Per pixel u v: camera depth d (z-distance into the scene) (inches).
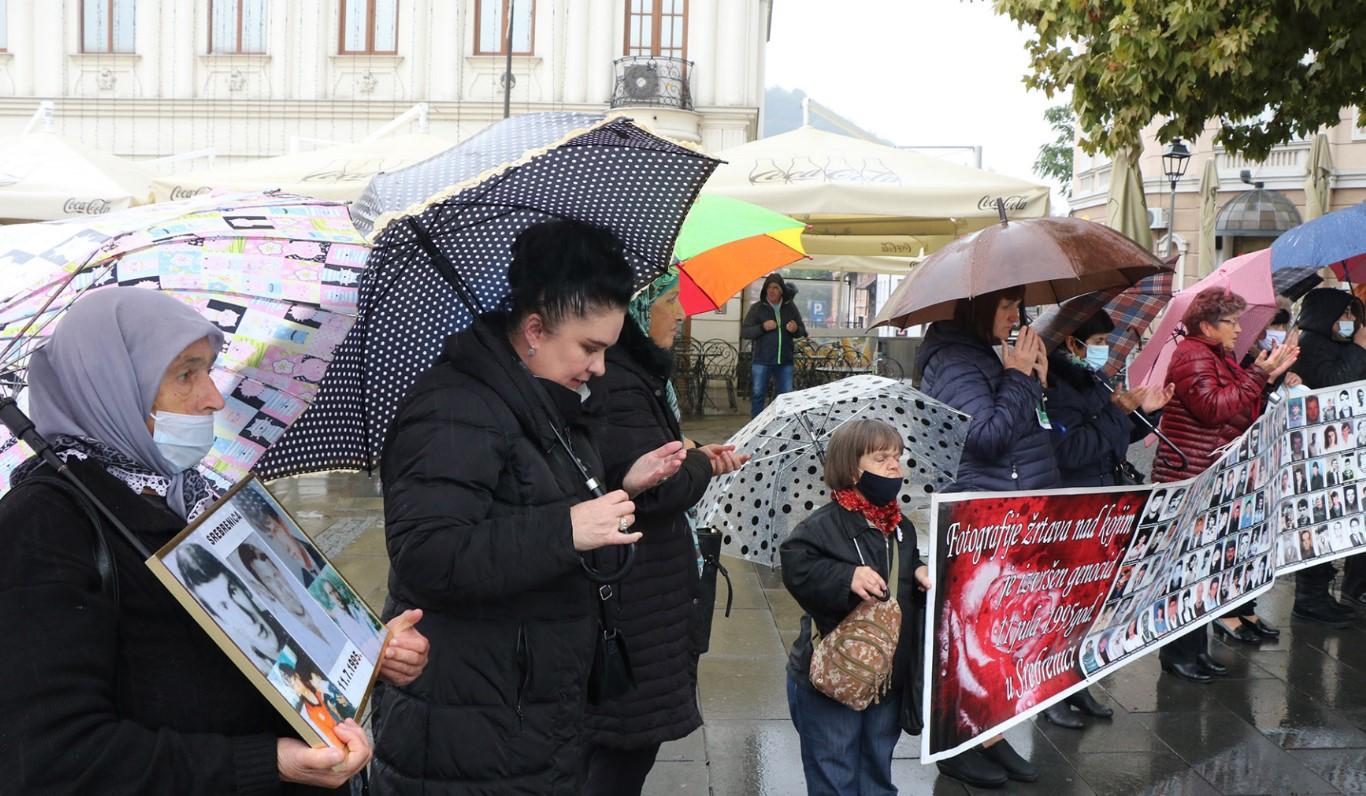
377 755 91.7
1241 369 215.0
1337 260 238.8
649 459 103.7
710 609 141.9
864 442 136.1
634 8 772.0
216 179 330.0
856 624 133.3
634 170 109.7
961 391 162.9
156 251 100.6
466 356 90.0
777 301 582.2
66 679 62.1
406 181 90.0
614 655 100.4
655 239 116.2
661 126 748.0
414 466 86.9
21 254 95.1
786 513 158.4
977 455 162.2
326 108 781.3
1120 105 368.2
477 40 776.9
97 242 95.8
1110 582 170.6
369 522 345.1
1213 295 212.7
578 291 90.2
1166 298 227.1
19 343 88.7
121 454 70.2
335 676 72.3
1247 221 916.6
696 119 764.6
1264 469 197.2
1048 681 166.4
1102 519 165.5
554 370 93.3
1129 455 455.5
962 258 160.1
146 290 73.2
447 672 87.9
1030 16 385.4
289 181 321.1
